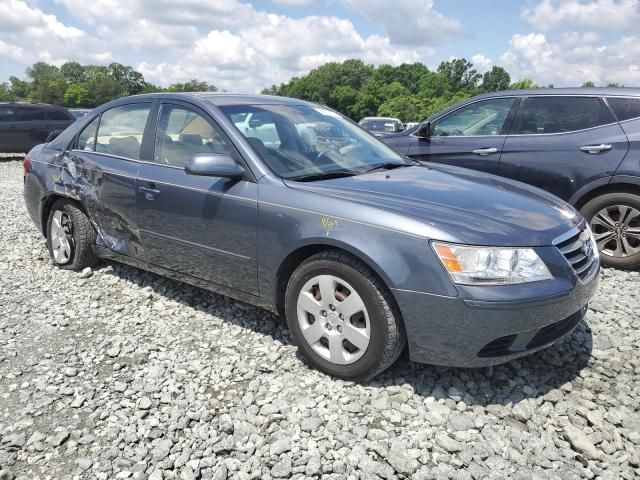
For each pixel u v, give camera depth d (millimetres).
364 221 2836
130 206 4035
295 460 2422
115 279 4605
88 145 4543
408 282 2693
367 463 2395
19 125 15969
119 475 2330
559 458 2457
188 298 4223
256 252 3279
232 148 3479
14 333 3627
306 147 3725
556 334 2924
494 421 2713
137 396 2898
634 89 5184
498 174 5777
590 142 5203
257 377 3092
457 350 2703
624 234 5102
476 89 123562
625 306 4168
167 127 3947
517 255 2674
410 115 93500
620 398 2904
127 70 119125
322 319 3049
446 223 2740
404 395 2896
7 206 8227
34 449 2490
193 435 2592
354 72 124062
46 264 5066
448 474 2340
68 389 2924
